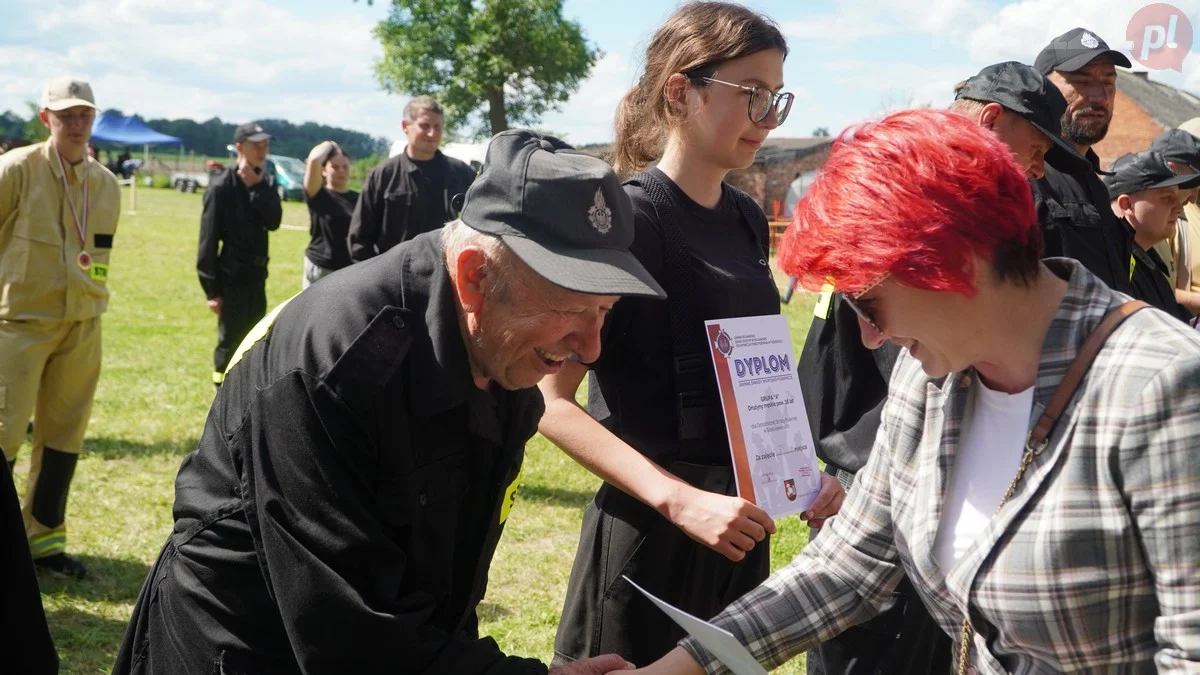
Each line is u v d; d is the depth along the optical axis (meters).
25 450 6.95
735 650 1.65
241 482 1.77
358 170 59.59
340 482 1.67
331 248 8.12
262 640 1.80
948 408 1.61
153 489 6.03
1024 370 1.50
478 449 1.86
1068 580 1.41
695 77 2.32
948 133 1.42
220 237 7.81
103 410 7.84
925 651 2.66
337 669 1.70
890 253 1.38
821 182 1.49
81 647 4.05
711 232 2.41
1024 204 1.42
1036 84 2.81
